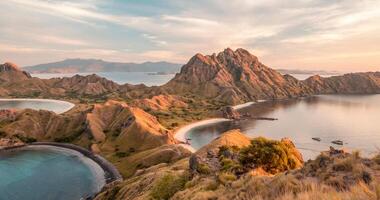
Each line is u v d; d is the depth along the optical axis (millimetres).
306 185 11047
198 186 28094
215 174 33000
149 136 198625
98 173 152875
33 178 145375
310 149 196875
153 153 156250
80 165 166750
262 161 35438
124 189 72875
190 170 43344
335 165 12719
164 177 41469
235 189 16750
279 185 12477
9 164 169625
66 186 134250
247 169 33406
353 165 11953
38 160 177375
